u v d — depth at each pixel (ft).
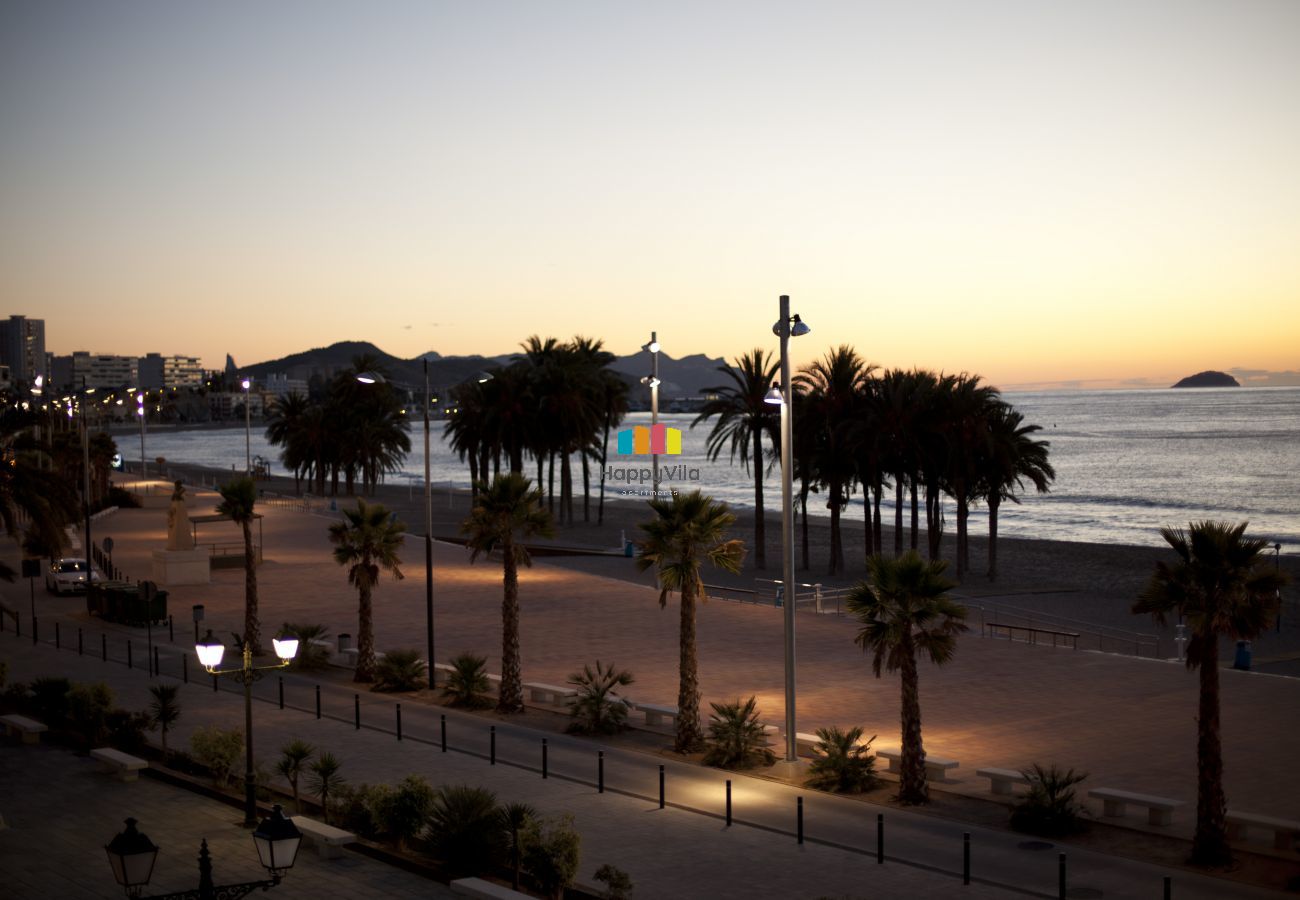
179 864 62.95
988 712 106.83
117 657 134.62
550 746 96.68
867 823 75.51
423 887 60.18
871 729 101.40
